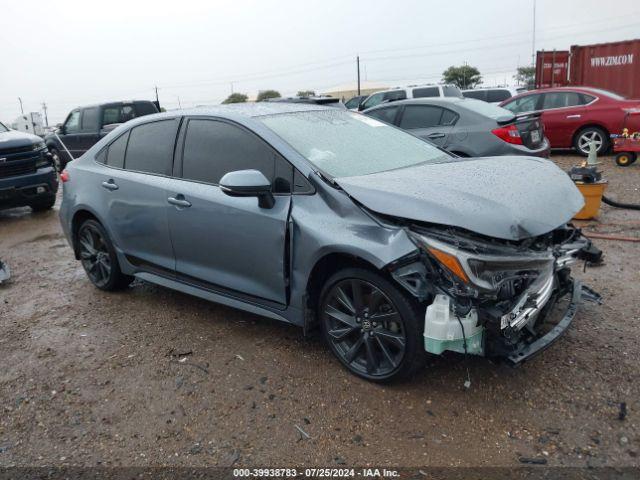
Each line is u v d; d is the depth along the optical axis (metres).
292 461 2.78
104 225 4.83
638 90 14.45
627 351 3.56
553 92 12.12
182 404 3.31
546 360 3.51
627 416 2.96
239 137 3.87
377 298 3.19
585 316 4.09
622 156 10.32
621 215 6.81
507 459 2.71
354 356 3.43
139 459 2.87
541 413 3.02
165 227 4.26
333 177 3.45
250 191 3.35
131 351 3.99
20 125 20.38
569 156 12.11
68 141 14.20
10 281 5.76
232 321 4.38
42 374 3.75
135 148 4.64
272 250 3.56
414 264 2.99
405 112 8.66
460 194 3.10
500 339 2.95
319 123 4.14
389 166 3.83
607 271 4.96
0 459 2.92
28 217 9.30
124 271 4.85
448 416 3.04
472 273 2.83
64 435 3.10
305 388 3.38
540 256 3.09
